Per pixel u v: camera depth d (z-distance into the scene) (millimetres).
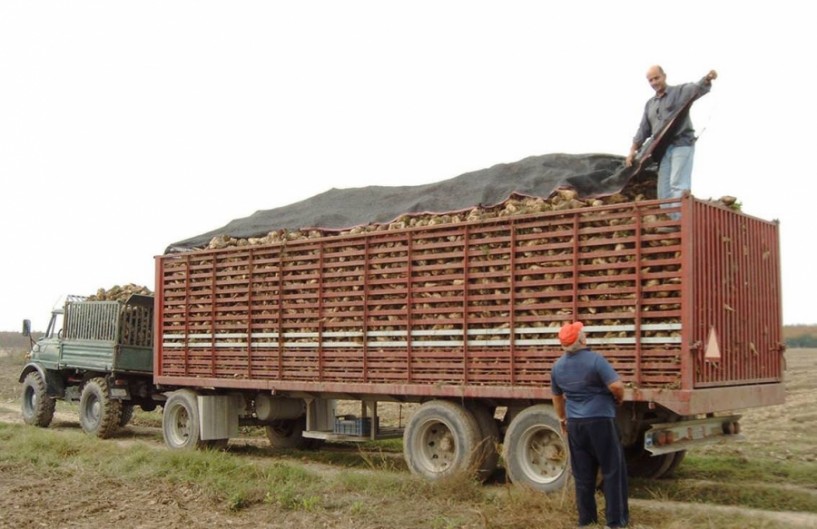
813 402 18016
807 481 9539
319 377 11039
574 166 9828
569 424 7199
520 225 9195
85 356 16234
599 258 8555
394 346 10250
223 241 12633
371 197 11805
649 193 9555
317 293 11141
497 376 9281
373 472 10078
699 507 8016
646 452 10125
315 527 7707
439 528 7500
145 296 15672
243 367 12062
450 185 10734
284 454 13195
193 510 8477
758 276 9359
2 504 8812
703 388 8117
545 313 8930
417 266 10094
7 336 78062
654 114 9273
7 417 19812
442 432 10008
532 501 8023
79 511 8500
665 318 8102
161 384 13391
